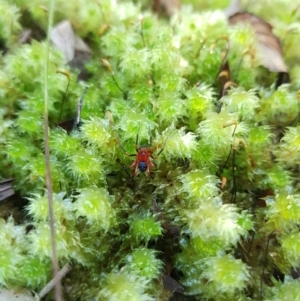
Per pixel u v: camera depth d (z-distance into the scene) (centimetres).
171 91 8
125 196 7
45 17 10
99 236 7
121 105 8
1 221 6
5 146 7
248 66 9
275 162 8
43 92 8
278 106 8
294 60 10
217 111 8
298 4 10
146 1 10
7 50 9
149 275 6
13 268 6
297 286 6
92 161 7
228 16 10
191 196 7
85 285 6
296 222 7
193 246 7
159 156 7
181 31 9
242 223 6
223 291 6
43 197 6
